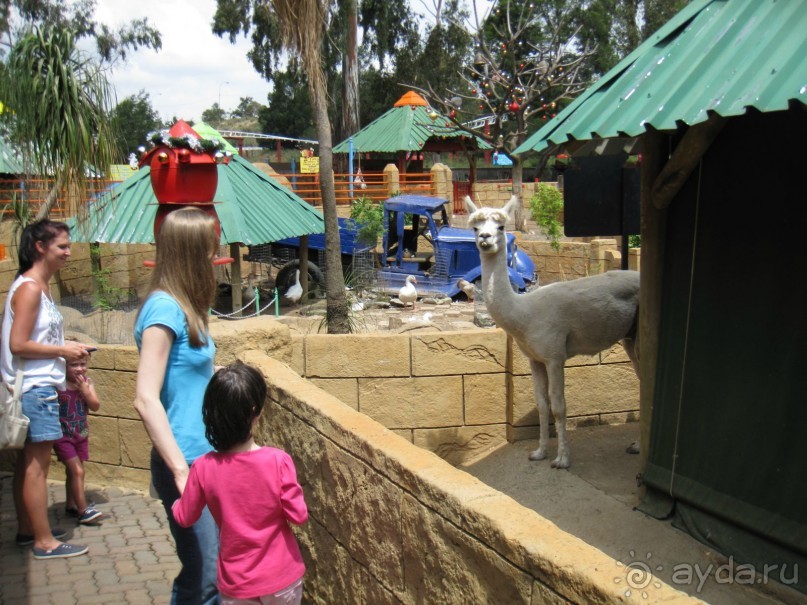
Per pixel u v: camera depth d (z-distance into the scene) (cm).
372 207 2005
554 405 639
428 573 318
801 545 437
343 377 709
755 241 467
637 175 708
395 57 4031
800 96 349
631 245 1936
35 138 717
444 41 3884
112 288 1692
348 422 394
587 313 625
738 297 481
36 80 707
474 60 3022
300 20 1134
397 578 345
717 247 495
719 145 486
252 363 531
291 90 5997
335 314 1229
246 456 325
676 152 497
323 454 414
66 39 725
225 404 320
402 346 709
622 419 748
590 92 498
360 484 374
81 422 568
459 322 1528
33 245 495
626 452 673
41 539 513
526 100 2795
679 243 530
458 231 1867
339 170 3956
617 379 743
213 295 363
